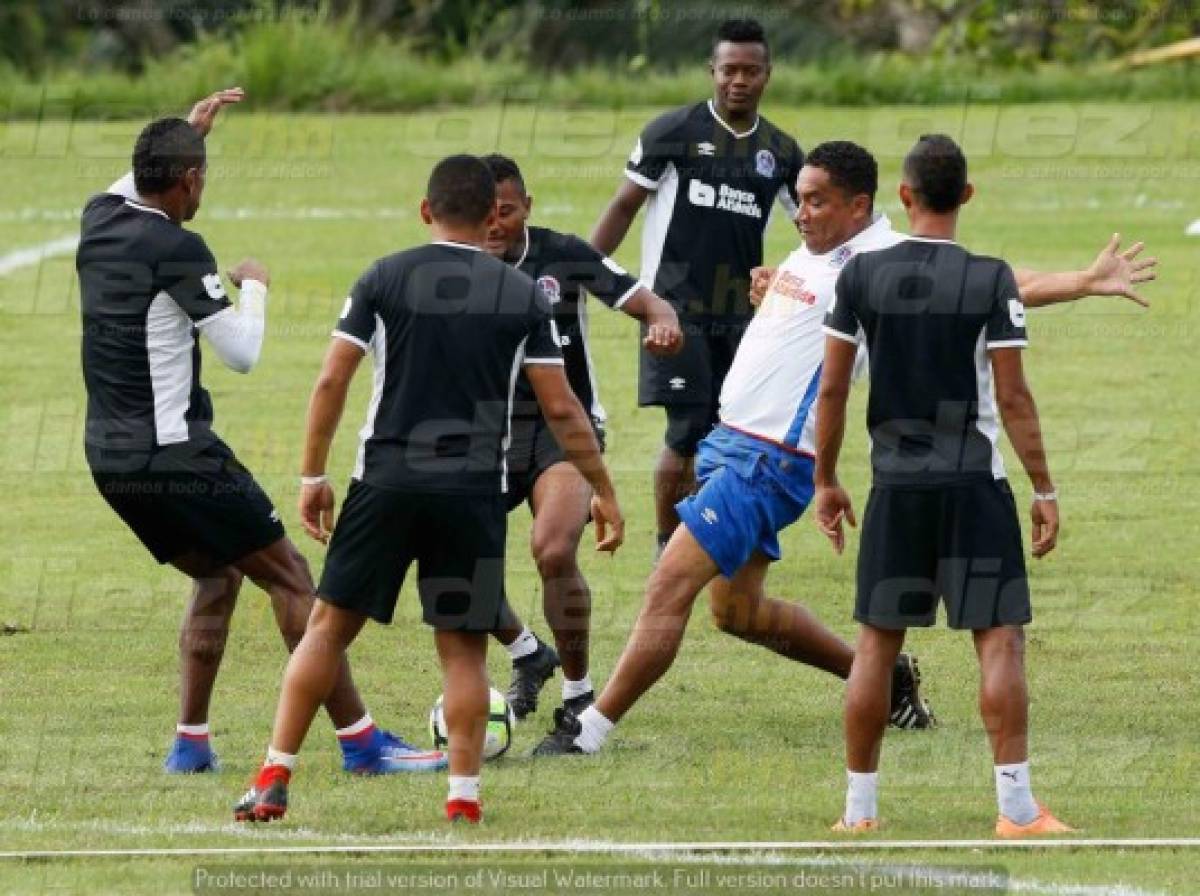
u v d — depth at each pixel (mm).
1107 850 21094
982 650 21875
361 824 22297
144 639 30891
